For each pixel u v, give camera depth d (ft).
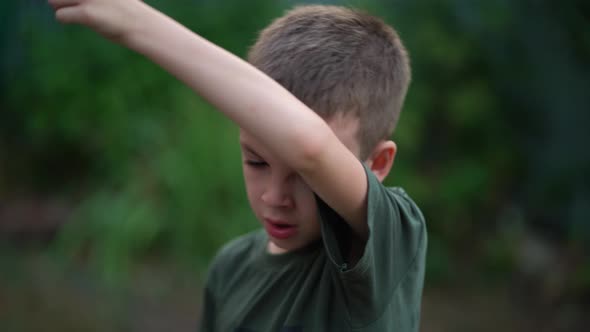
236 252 4.33
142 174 12.17
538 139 13.33
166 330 10.09
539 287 11.84
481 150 13.37
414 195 12.35
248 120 2.54
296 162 2.54
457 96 13.03
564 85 12.76
